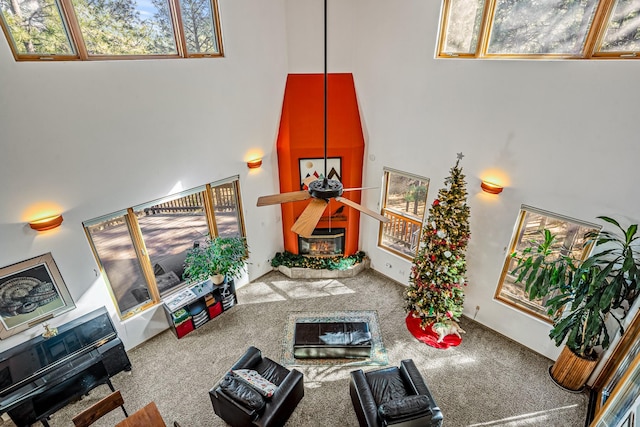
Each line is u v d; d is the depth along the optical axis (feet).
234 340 16.56
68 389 12.80
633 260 11.00
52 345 12.68
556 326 13.07
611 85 10.84
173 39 13.78
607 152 11.47
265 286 20.52
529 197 13.78
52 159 11.66
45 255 12.39
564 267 12.64
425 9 14.29
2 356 12.04
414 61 15.43
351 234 21.04
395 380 12.80
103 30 11.87
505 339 16.53
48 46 10.93
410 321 17.57
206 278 17.04
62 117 11.50
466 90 14.19
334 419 12.72
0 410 11.24
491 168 14.47
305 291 20.07
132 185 13.96
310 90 17.76
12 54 10.19
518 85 12.75
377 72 17.01
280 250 22.18
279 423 11.91
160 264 20.53
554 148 12.59
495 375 14.56
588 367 12.97
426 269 15.76
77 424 10.16
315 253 21.58
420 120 16.17
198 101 14.94
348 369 14.90
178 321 16.31
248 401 11.12
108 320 13.99
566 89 11.73
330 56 17.33
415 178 17.56
